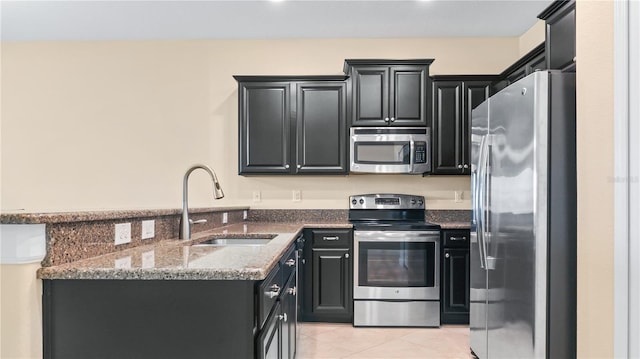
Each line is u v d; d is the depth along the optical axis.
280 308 1.67
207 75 3.89
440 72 3.82
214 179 1.99
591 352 1.38
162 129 3.88
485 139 2.30
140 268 1.16
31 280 1.10
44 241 1.14
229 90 3.88
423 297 3.24
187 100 3.89
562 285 1.79
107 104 3.89
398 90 3.45
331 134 3.50
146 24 3.53
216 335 1.15
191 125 3.88
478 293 2.45
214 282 1.16
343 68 3.77
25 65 3.89
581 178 1.45
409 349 2.75
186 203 2.01
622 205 1.20
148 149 3.88
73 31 3.68
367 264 3.27
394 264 3.26
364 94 3.46
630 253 1.18
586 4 1.41
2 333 1.06
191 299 1.16
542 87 1.81
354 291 3.27
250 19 3.44
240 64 3.88
